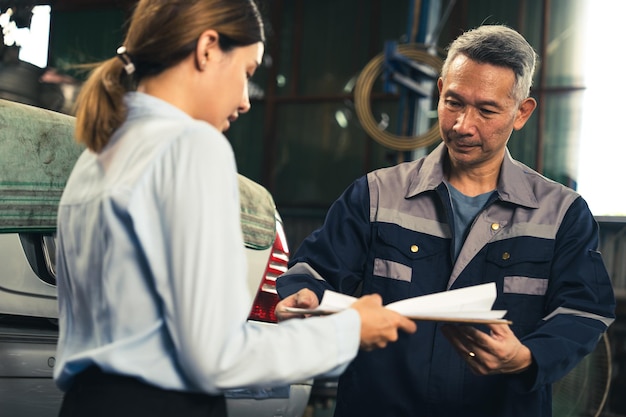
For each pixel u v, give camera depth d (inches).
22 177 99.5
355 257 90.5
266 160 563.8
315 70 557.9
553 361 77.9
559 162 491.8
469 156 85.8
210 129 57.8
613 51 480.7
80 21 551.8
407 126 332.5
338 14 554.3
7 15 145.9
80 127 60.9
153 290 56.7
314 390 240.5
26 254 100.8
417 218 89.4
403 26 539.5
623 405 245.1
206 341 53.8
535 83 499.5
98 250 57.6
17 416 97.7
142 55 60.4
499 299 86.0
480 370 76.3
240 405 114.2
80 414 57.9
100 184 58.9
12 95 132.3
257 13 62.7
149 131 58.5
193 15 59.7
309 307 79.9
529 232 86.6
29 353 98.3
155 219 55.9
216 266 54.7
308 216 553.6
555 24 498.9
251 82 567.8
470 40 85.2
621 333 255.6
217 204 55.7
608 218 270.2
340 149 550.6
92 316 58.8
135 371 56.1
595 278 84.7
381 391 87.0
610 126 476.4
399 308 64.5
